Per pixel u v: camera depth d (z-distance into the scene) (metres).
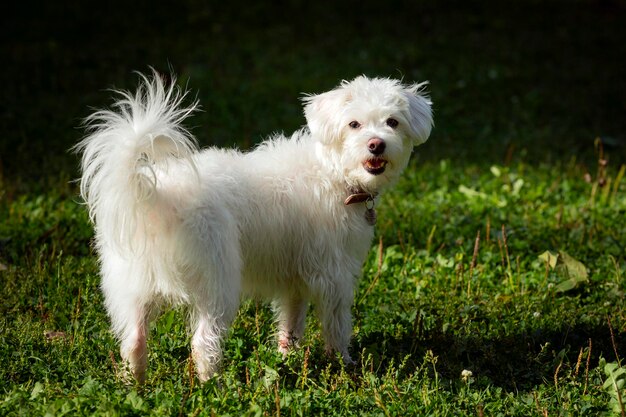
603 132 11.52
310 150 5.31
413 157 10.09
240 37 15.42
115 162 4.30
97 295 5.71
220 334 4.59
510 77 13.73
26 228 7.12
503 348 5.39
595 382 4.95
